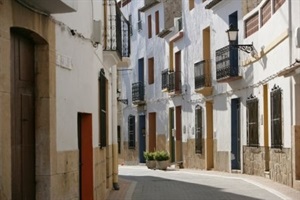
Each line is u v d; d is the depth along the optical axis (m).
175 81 31.34
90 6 11.72
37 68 8.38
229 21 24.02
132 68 39.56
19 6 7.32
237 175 22.39
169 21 34.06
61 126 9.03
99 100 13.20
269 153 19.88
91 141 11.73
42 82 8.38
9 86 6.92
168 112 33.22
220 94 25.34
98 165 12.88
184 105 30.41
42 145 8.34
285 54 16.98
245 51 21.59
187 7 29.97
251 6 22.23
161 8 34.78
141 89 37.88
